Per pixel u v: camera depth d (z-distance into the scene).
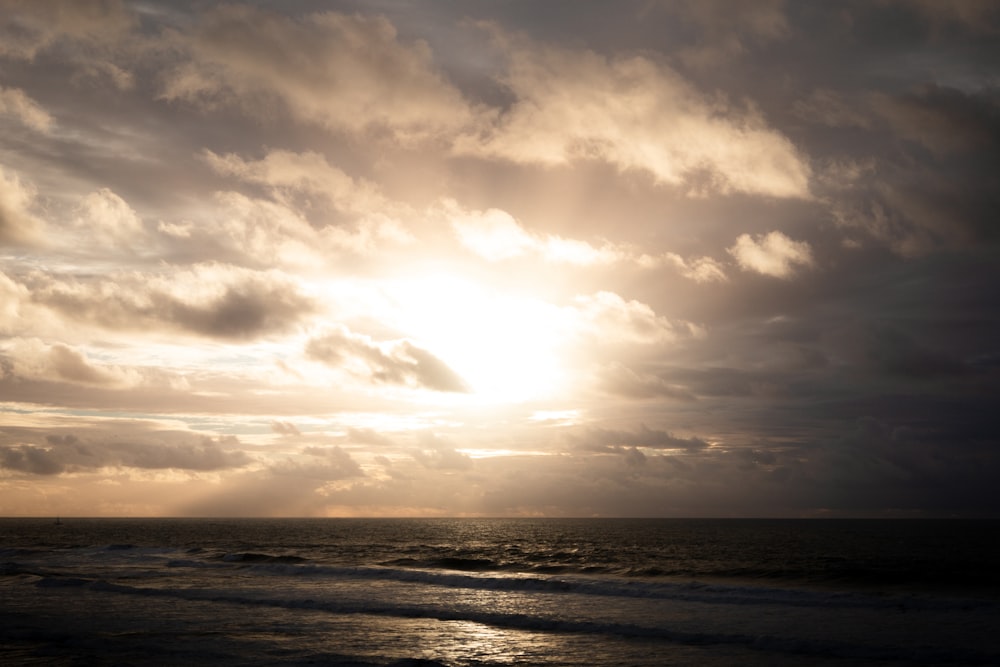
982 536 135.25
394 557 75.50
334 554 81.81
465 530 190.88
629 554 82.94
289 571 53.81
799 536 139.25
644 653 24.97
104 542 116.19
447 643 26.64
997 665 22.69
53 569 56.12
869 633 27.61
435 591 41.50
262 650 25.19
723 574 50.25
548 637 27.88
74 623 30.69
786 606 34.59
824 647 25.16
